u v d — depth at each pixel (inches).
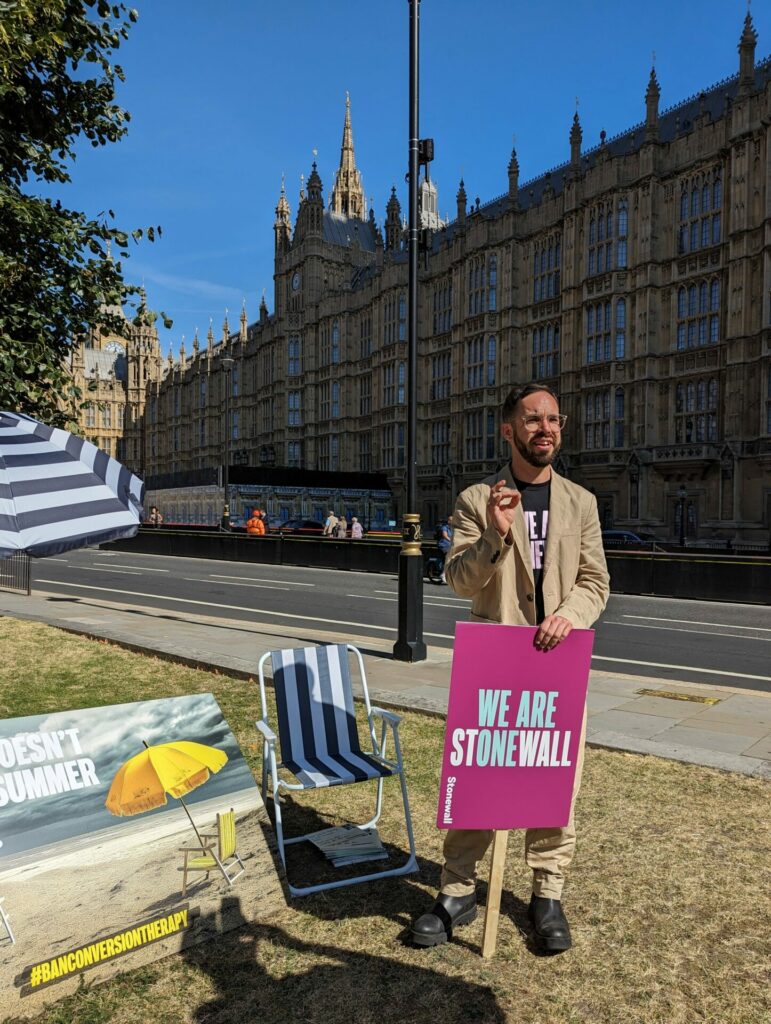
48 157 314.8
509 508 104.4
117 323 340.5
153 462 3902.6
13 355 293.9
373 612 565.9
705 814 170.1
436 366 2028.8
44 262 316.8
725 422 1318.9
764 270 1249.4
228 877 124.1
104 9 307.3
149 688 288.8
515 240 1747.0
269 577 864.9
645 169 1438.2
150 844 117.4
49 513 134.3
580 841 156.5
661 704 273.3
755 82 1401.3
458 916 123.1
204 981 109.7
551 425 115.2
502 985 109.3
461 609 601.9
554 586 116.1
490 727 107.9
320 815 173.6
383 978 110.7
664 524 1423.5
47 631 428.5
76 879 109.4
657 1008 104.0
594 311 1542.8
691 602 681.0
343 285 2415.1
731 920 126.3
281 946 118.7
